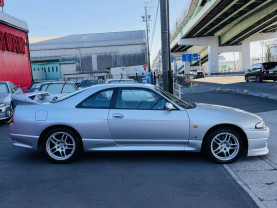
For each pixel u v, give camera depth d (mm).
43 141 4566
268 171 4125
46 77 50281
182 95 16688
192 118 4438
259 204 3092
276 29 67375
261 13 43062
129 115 4492
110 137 4539
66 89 10672
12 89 10602
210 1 37812
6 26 18484
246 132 4434
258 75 24328
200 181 3787
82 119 4508
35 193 3471
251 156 4875
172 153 5176
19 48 20422
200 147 4480
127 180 3865
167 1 11219
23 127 4590
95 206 3100
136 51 55938
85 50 56375
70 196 3369
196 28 56312
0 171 4312
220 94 15508
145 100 4633
